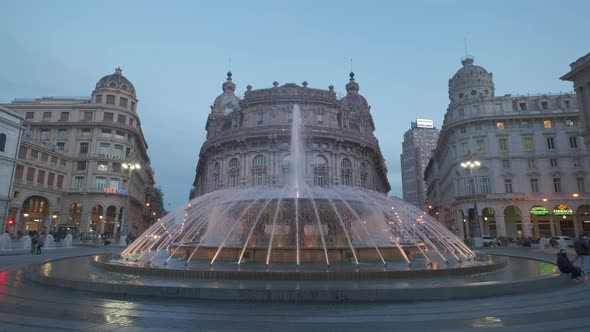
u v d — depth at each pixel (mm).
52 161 61469
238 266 13164
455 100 65938
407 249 16391
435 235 19453
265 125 53625
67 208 63031
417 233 19312
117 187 66250
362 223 18797
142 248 20750
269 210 16828
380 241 19391
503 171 57531
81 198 63500
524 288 10070
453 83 66938
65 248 34875
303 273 10430
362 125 66812
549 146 57406
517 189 56719
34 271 12594
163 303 8664
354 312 7852
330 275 10430
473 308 8195
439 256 17797
